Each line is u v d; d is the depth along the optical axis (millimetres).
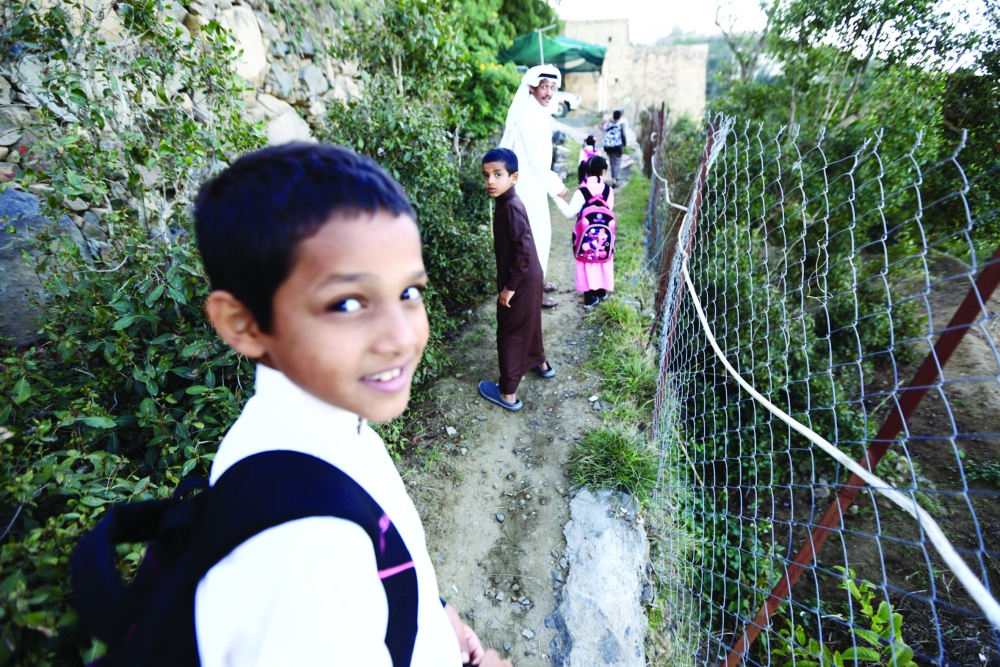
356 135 3135
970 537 4547
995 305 3646
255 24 3541
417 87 3916
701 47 20766
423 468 2852
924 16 5246
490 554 2527
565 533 2600
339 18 4684
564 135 12250
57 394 1504
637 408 3326
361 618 477
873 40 5645
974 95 5188
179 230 2053
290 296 490
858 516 4844
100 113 1851
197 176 2215
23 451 1153
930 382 1196
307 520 467
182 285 1702
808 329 4762
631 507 2650
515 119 3736
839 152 5516
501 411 3293
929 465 5281
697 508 3336
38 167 1999
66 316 1683
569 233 6910
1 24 1740
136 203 2203
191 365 1800
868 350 5434
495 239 2893
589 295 4438
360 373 519
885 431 1297
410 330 528
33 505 1030
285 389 561
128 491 1299
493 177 2721
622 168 10609
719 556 3691
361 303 502
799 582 4449
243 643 447
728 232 4551
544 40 11711
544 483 2838
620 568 2416
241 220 476
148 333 1786
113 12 2164
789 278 4812
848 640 3834
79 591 516
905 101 5316
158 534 571
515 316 3002
